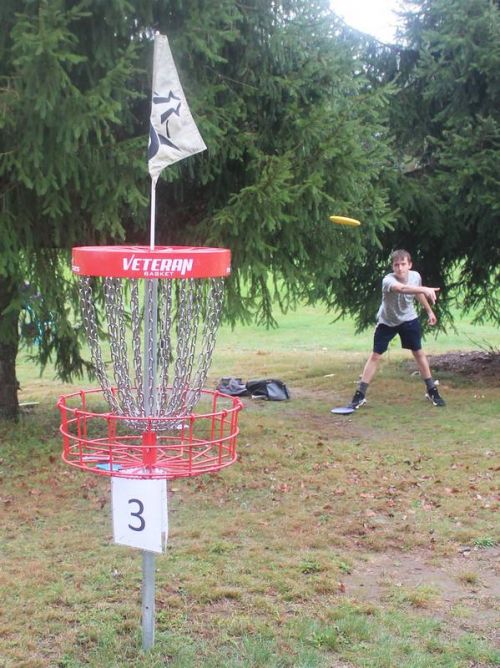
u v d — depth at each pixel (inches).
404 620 158.1
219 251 121.2
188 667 137.6
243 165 286.0
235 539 201.2
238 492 239.1
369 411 364.2
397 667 140.2
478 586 177.0
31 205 264.2
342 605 164.4
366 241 374.9
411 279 357.4
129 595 166.9
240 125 285.4
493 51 348.8
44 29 211.3
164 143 124.8
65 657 142.0
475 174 362.3
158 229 306.3
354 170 282.8
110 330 131.9
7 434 298.5
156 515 129.4
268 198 261.3
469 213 389.7
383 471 261.4
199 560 186.1
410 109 423.2
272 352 586.6
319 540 199.8
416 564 188.9
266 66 279.4
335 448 291.1
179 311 156.7
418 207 411.5
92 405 372.8
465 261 471.2
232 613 160.1
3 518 213.8
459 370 471.2
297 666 139.4
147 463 131.2
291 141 282.5
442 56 371.6
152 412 130.6
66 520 213.6
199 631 152.2
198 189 299.7
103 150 246.5
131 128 259.0
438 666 140.9
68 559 185.9
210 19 248.4
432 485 245.8
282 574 178.9
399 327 361.4
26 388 448.1
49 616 156.4
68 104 223.9
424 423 336.5
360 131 289.9
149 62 252.8
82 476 249.9
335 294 475.5
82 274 119.2
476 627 157.0
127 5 227.1
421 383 430.6
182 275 116.5
